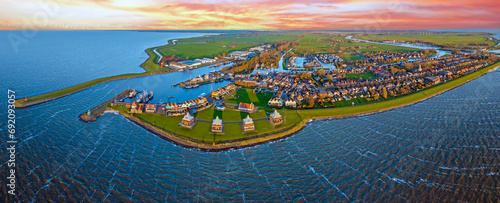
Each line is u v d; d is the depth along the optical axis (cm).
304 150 13850
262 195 10550
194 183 11256
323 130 16238
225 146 14388
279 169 12219
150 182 11206
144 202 10050
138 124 17088
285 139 15212
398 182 10925
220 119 17100
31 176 11200
